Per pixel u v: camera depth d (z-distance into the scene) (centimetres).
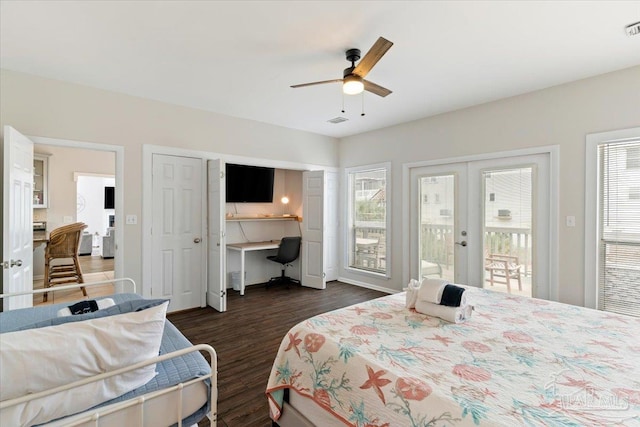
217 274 386
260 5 191
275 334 311
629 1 185
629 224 273
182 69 281
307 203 511
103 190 838
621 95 274
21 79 287
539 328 168
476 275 373
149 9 195
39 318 184
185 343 166
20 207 257
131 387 122
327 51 249
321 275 493
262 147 453
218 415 190
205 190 403
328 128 486
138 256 351
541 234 323
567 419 95
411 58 258
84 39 231
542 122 319
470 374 121
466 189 382
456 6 191
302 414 155
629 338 154
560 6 190
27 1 186
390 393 117
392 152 464
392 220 464
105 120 329
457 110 387
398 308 204
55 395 103
